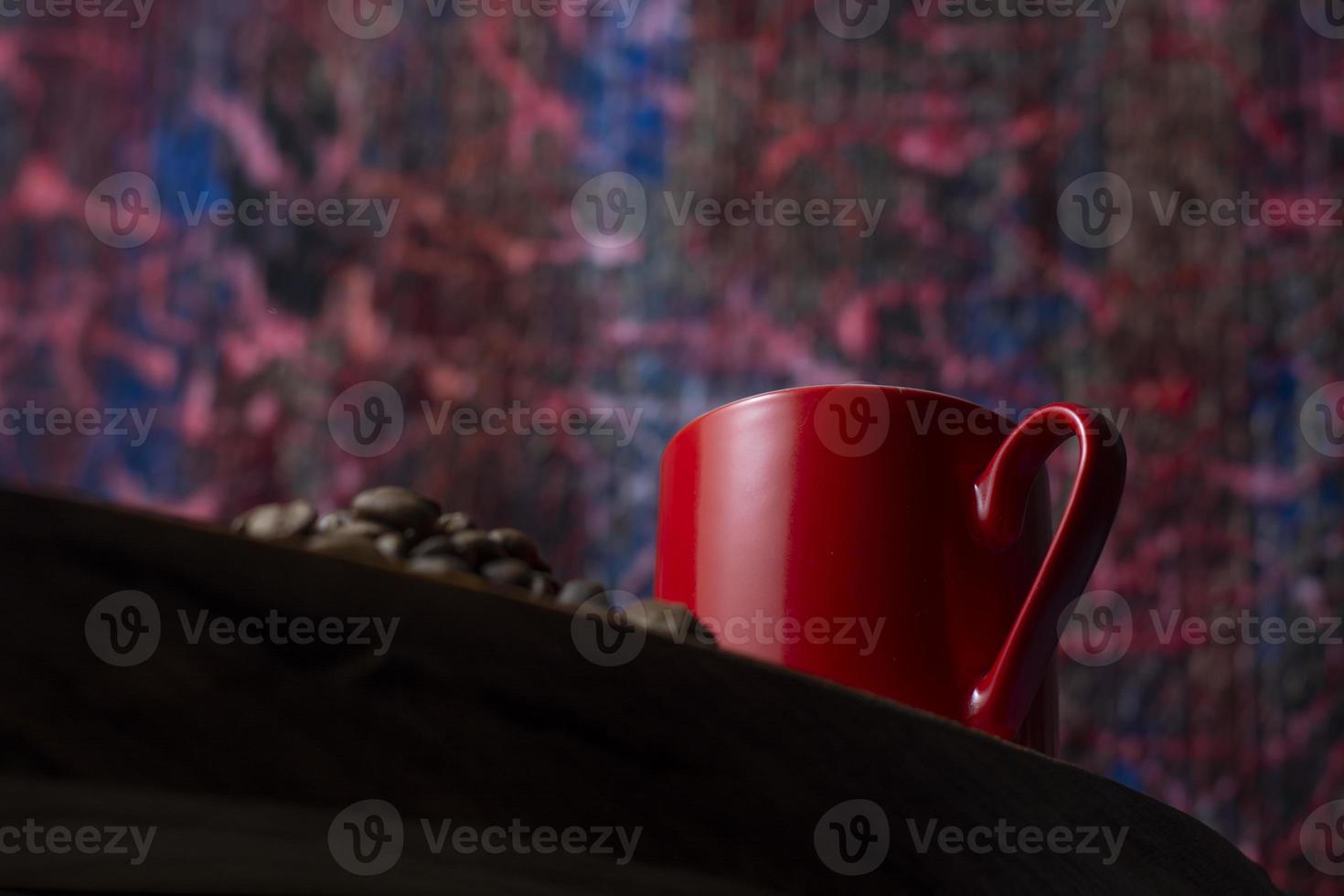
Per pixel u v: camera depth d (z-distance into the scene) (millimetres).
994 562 577
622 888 475
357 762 448
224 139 1681
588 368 1623
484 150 1691
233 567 441
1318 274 1638
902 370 1613
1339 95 1697
